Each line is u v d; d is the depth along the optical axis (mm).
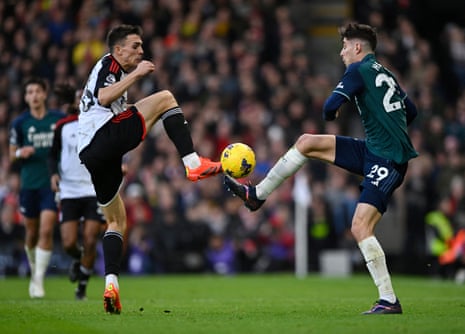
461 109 77938
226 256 60094
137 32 26172
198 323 23406
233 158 26359
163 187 61906
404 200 66312
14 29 76938
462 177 67625
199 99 71938
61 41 77375
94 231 35344
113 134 25531
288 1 89875
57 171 35906
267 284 46781
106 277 25734
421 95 75562
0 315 25797
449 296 38000
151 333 21391
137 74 25188
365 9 86875
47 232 37094
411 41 82375
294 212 63594
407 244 65250
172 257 59875
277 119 70750
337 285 46344
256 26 79125
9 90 72500
